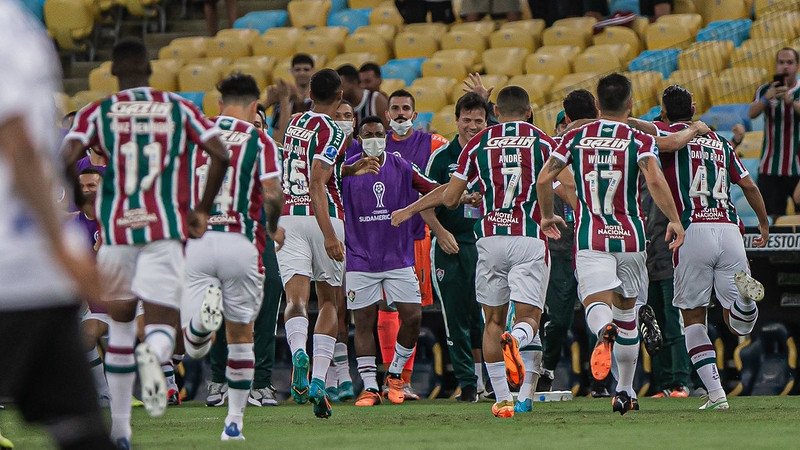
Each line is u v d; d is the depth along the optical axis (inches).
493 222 783.7
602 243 746.8
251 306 634.2
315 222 869.2
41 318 312.3
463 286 1056.8
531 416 815.1
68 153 539.2
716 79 1726.1
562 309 1096.8
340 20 2117.4
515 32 1934.1
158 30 2217.0
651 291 1130.7
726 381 1154.0
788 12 1845.5
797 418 771.4
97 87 1988.2
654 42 1872.5
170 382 1070.4
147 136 541.6
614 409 784.3
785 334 1140.5
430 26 2011.6
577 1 1957.4
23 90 276.2
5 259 308.7
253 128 642.2
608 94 768.3
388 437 636.1
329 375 1069.8
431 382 1176.2
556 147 768.9
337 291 906.7
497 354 792.3
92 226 953.5
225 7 2233.0
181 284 542.3
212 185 562.6
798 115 1358.3
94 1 2119.8
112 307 540.1
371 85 1290.6
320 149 852.6
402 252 1033.5
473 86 1089.4
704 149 883.4
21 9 304.0
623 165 750.5
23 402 325.1
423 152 1141.7
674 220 750.5
